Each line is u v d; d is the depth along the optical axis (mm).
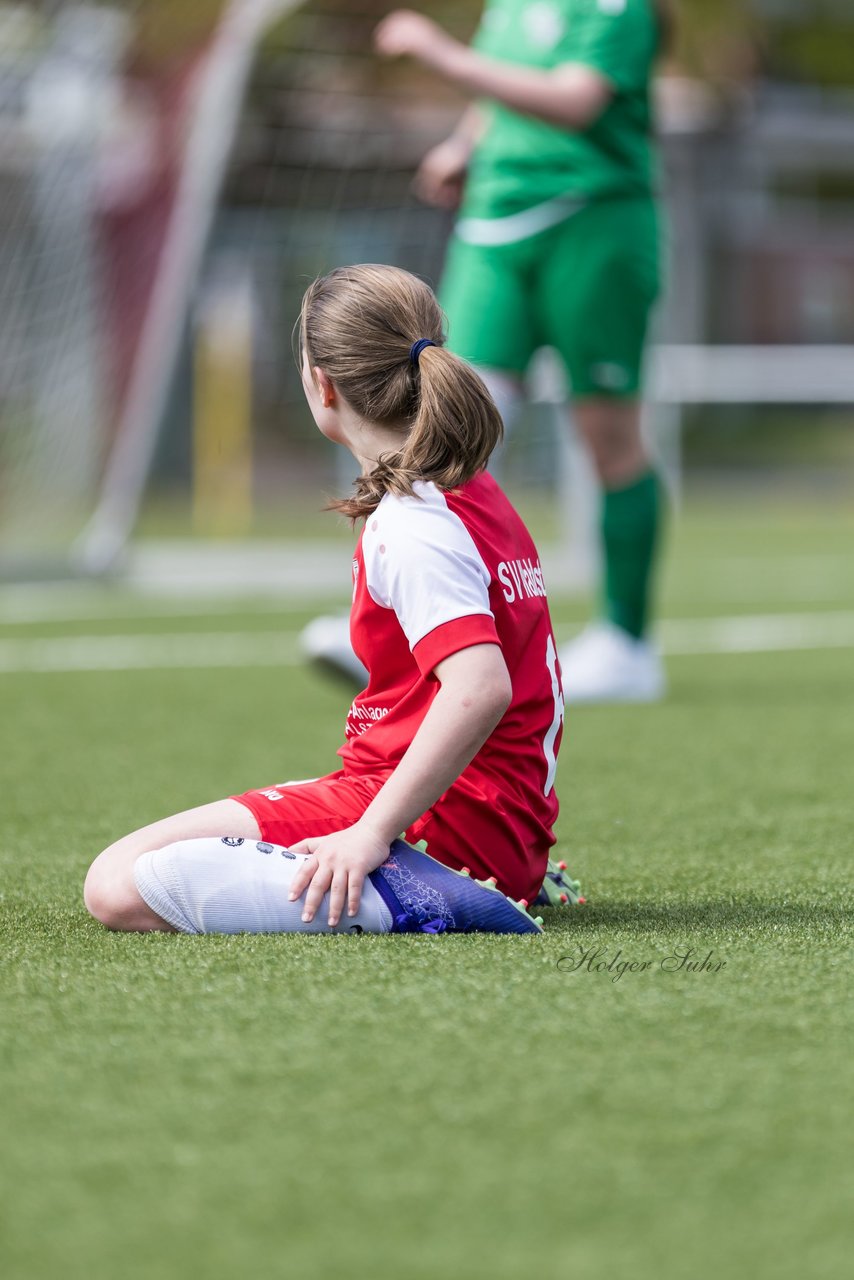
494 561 7395
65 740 15023
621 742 14750
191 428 55750
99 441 33625
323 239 47781
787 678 19516
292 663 21281
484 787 7461
